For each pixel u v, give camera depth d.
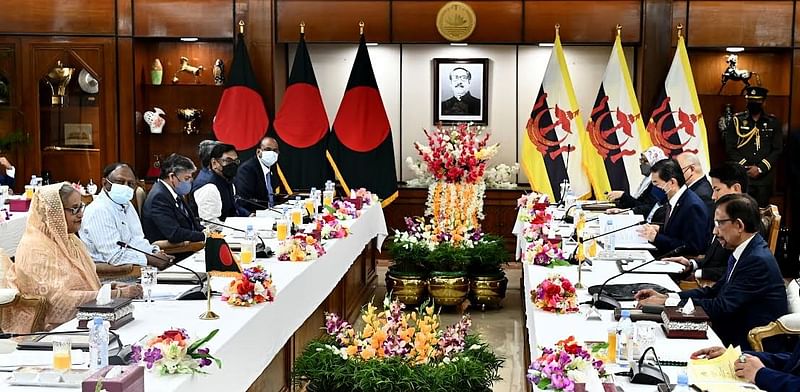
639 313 3.78
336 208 7.34
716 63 9.57
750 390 2.95
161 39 9.73
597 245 5.69
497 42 9.52
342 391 4.20
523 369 6.05
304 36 9.51
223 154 7.00
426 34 9.55
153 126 9.72
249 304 4.03
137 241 5.50
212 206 6.66
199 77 9.88
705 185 6.70
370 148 9.11
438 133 7.80
